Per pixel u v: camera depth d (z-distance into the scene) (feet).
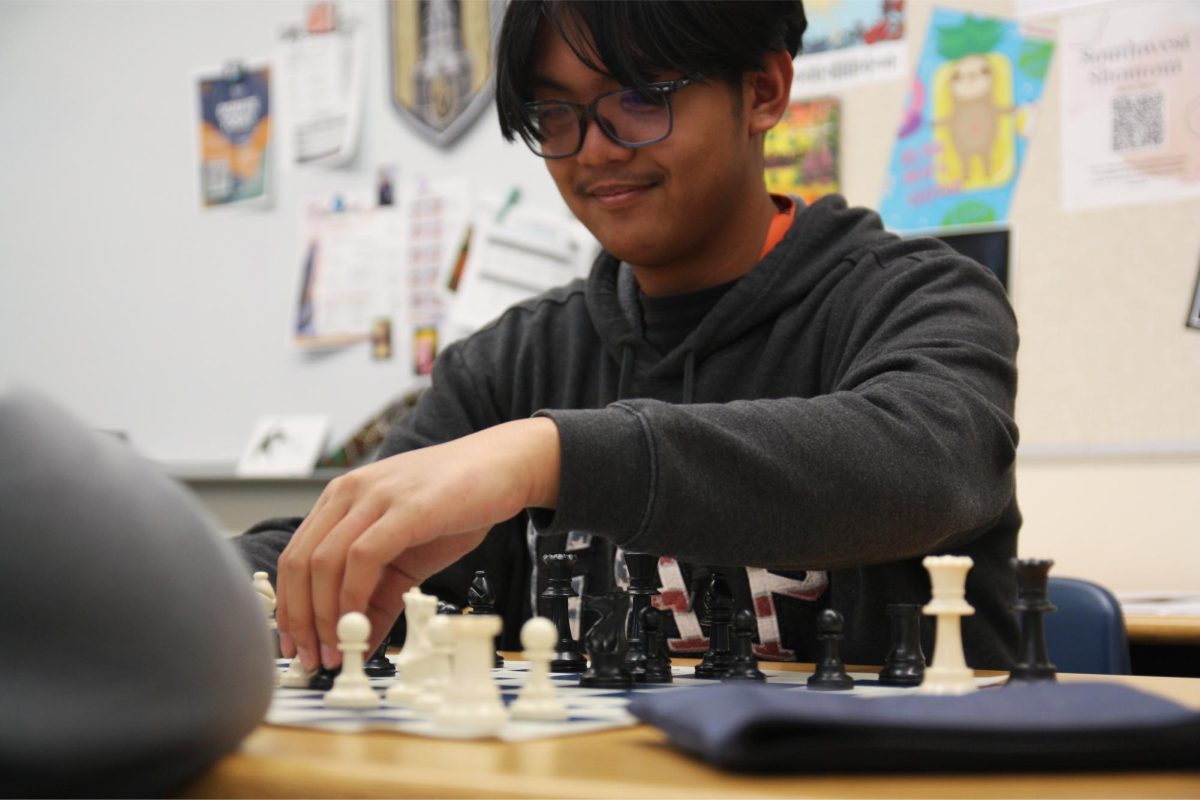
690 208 4.32
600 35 3.88
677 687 2.84
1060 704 1.70
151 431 9.61
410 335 8.85
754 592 4.19
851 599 4.12
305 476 8.95
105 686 1.61
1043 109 7.32
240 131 9.47
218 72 9.57
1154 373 7.01
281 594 2.81
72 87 9.98
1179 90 7.01
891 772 1.58
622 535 2.77
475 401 5.26
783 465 2.86
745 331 4.62
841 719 1.53
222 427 9.39
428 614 2.68
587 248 8.34
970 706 1.70
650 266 4.62
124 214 9.78
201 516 1.79
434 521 2.59
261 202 9.37
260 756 1.75
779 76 4.47
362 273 9.03
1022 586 2.62
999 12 7.43
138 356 9.68
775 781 1.54
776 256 4.60
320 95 9.25
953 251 4.43
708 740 1.57
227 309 9.45
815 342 4.44
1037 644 2.59
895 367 3.51
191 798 1.79
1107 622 4.96
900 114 7.66
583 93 4.12
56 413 1.69
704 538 2.80
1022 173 7.35
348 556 2.60
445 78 8.83
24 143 10.09
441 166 8.86
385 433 8.85
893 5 7.69
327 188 9.20
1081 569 7.12
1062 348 7.22
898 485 2.96
